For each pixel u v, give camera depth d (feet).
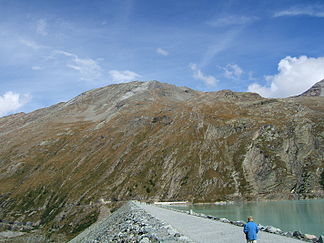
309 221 180.55
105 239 112.68
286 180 420.77
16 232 432.66
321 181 406.00
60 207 483.10
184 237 76.33
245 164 461.37
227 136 533.55
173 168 483.51
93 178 537.24
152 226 104.47
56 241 337.72
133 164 522.88
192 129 571.28
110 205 427.74
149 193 448.65
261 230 96.73
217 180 444.55
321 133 478.59
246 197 404.98
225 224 115.03
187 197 426.51
